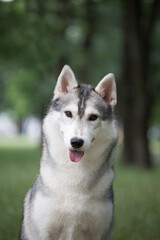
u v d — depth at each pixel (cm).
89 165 478
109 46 2088
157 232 665
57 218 484
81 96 496
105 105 505
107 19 1927
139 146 1708
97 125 481
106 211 489
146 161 1716
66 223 487
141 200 877
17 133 6544
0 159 2064
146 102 1691
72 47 1623
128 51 1775
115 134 504
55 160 484
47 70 1329
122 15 1773
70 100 492
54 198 480
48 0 1228
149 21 1639
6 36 1145
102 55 2123
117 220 731
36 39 1147
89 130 470
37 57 1206
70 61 1847
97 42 2108
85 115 477
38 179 509
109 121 498
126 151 1855
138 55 1630
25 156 2342
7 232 649
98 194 482
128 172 1445
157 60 1745
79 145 453
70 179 476
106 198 490
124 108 1855
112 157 511
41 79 1978
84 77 2094
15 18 1119
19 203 759
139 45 1625
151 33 1653
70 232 491
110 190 502
